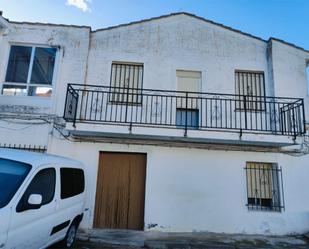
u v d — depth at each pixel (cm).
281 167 741
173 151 737
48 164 423
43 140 715
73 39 797
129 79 810
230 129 718
